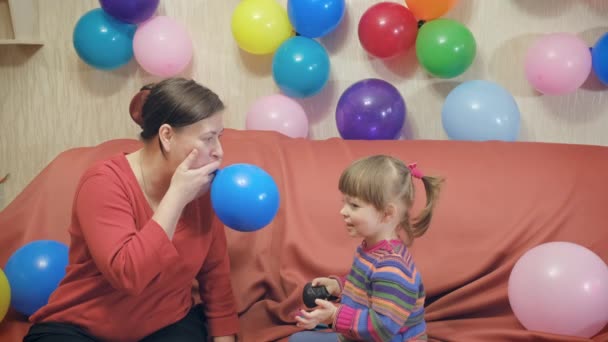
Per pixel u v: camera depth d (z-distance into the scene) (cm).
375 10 246
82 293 169
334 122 277
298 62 246
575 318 174
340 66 272
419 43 247
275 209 169
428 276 206
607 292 175
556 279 175
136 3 246
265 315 209
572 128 261
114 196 162
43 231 225
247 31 252
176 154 163
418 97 269
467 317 203
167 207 158
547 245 186
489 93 240
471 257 206
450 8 248
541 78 239
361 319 160
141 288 158
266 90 279
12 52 282
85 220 161
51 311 171
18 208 230
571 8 254
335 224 216
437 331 195
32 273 200
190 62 279
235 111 282
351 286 173
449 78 259
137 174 170
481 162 220
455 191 214
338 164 226
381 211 167
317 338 176
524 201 210
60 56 281
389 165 169
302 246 213
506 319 196
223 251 193
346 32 269
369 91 245
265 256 218
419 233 181
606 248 200
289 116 255
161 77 281
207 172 162
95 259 159
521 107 264
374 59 269
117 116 286
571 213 206
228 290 195
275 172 228
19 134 289
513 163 219
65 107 286
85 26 256
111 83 282
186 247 173
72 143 289
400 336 166
